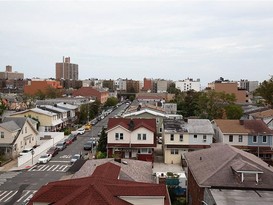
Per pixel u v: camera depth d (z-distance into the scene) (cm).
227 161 2894
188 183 3494
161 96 15300
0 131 5781
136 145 5506
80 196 2100
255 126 5606
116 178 2634
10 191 3972
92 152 6106
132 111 8350
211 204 2303
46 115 8031
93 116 10856
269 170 2809
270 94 9275
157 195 2309
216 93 9900
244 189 2538
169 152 5453
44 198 2275
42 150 6194
